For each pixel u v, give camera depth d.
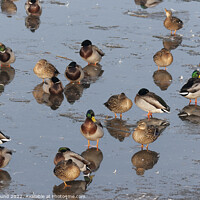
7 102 16.59
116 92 17.84
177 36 24.53
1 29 24.95
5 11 28.27
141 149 13.45
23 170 12.02
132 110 16.36
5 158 11.84
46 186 11.27
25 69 20.23
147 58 21.67
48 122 15.02
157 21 26.97
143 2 30.44
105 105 15.74
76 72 18.58
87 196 10.77
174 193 10.94
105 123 15.12
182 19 27.06
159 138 14.17
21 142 13.55
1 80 18.81
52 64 20.70
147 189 11.13
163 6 29.67
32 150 13.09
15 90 17.84
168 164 12.53
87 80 19.17
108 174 11.94
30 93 17.61
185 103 16.94
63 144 13.55
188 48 22.83
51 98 17.19
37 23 26.20
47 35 24.34
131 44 23.36
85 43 20.61
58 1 30.78
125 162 12.62
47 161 12.50
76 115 15.65
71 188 11.18
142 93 15.55
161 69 20.39
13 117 15.32
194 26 26.00
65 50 22.50
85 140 13.91
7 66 20.48
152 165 12.48
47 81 17.70
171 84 18.70
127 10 28.88
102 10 28.84
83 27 25.69
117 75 19.70
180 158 12.90
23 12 28.30
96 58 20.72
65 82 19.02
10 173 11.86
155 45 23.25
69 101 16.95
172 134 14.42
